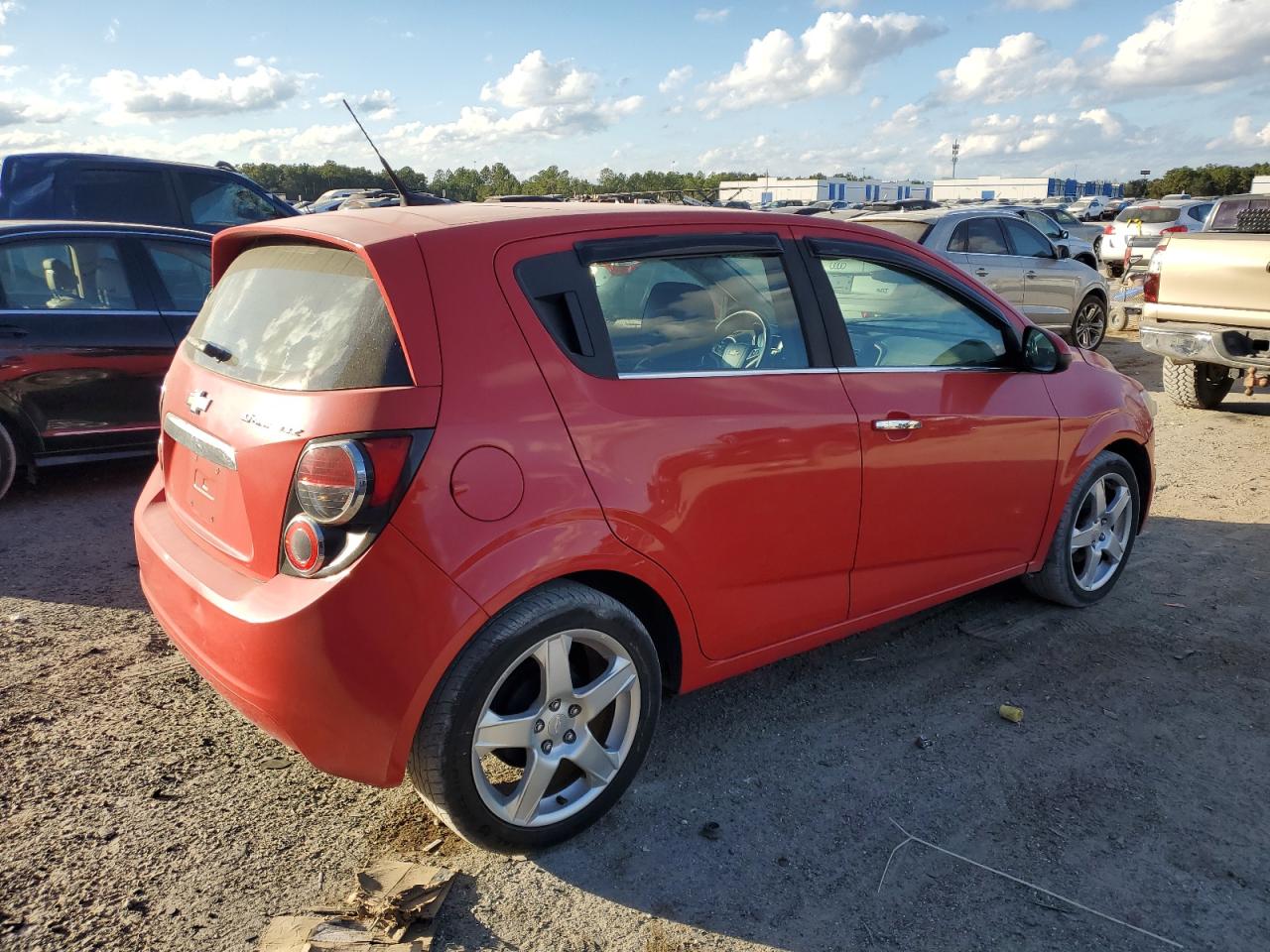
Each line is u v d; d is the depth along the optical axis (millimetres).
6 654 3896
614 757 2822
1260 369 7602
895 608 3645
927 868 2701
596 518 2645
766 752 3283
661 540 2797
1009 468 3854
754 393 3053
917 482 3504
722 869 2697
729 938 2441
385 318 2482
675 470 2816
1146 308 8227
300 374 2555
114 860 2688
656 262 2957
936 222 10609
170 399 3146
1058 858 2744
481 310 2574
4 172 9211
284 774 3131
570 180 49875
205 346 3047
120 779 3068
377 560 2334
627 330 2863
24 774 3080
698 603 2975
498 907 2535
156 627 4211
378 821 2902
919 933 2461
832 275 3395
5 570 4836
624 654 2773
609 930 2463
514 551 2490
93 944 2373
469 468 2439
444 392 2445
